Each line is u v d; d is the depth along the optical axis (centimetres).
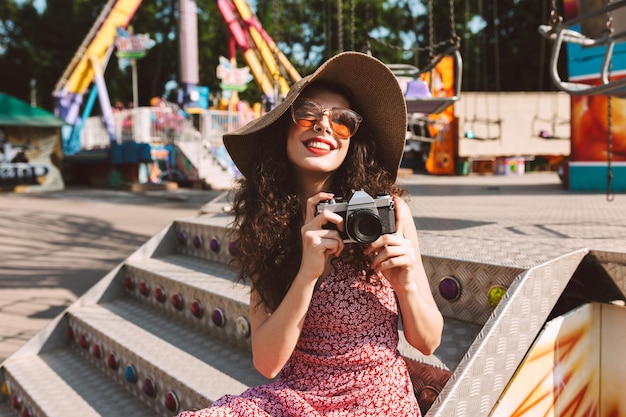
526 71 2616
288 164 149
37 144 1792
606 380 211
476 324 201
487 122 1481
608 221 322
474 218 358
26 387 285
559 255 198
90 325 314
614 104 608
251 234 147
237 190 157
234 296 269
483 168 1458
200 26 3300
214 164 1855
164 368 244
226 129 1919
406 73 478
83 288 536
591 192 617
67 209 1231
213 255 357
